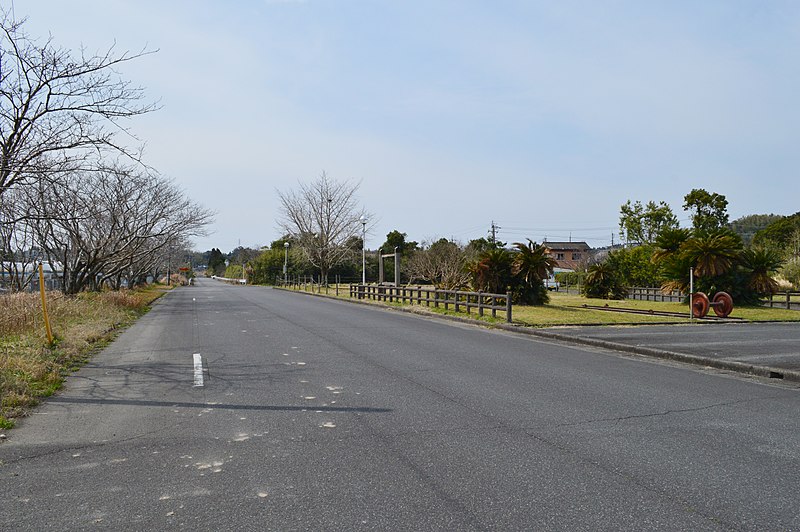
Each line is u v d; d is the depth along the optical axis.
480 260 24.45
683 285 26.20
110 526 3.59
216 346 12.19
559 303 27.08
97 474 4.50
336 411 6.46
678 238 28.50
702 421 6.08
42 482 4.33
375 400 7.00
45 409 6.63
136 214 26.48
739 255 25.44
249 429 5.74
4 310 12.76
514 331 15.96
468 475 4.43
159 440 5.39
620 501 3.93
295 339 13.38
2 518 3.71
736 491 4.12
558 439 5.38
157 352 11.34
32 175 12.16
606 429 5.74
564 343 13.46
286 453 4.98
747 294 25.75
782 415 6.39
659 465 4.66
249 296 37.94
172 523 3.62
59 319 14.73
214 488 4.19
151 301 30.73
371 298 30.64
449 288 28.70
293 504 3.89
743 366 9.47
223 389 7.70
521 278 24.06
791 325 17.92
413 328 16.39
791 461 4.78
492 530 3.49
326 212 52.62
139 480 4.36
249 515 3.72
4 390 6.95
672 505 3.87
